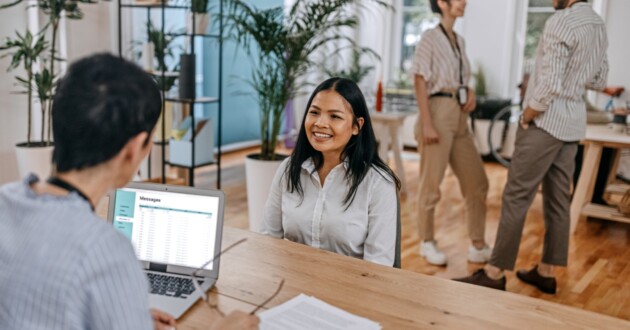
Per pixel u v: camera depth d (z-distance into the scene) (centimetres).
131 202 158
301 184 200
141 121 92
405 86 812
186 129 476
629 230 455
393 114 541
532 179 308
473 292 152
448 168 664
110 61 93
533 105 296
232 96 726
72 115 88
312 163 198
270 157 403
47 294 82
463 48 368
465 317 138
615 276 355
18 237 85
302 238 201
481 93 752
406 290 152
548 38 290
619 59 675
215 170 629
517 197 313
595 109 540
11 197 90
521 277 344
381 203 192
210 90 689
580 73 292
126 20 539
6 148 453
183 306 138
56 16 409
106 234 86
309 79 793
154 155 522
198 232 155
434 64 356
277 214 209
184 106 555
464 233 438
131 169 97
